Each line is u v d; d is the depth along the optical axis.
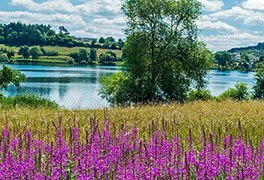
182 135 10.91
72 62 184.62
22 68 139.75
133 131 7.86
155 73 47.44
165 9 46.50
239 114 16.80
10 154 6.45
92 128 7.81
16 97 30.91
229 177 6.56
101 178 6.31
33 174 6.31
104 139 7.26
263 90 51.94
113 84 49.28
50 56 194.62
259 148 7.57
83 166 6.47
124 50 47.91
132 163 6.40
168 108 20.67
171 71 47.59
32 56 190.88
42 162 6.57
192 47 47.47
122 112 16.92
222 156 6.95
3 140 7.03
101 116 14.69
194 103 25.69
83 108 20.31
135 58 46.66
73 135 7.50
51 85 85.25
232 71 187.25
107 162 6.60
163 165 6.61
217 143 7.50
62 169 6.53
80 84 89.12
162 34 47.06
